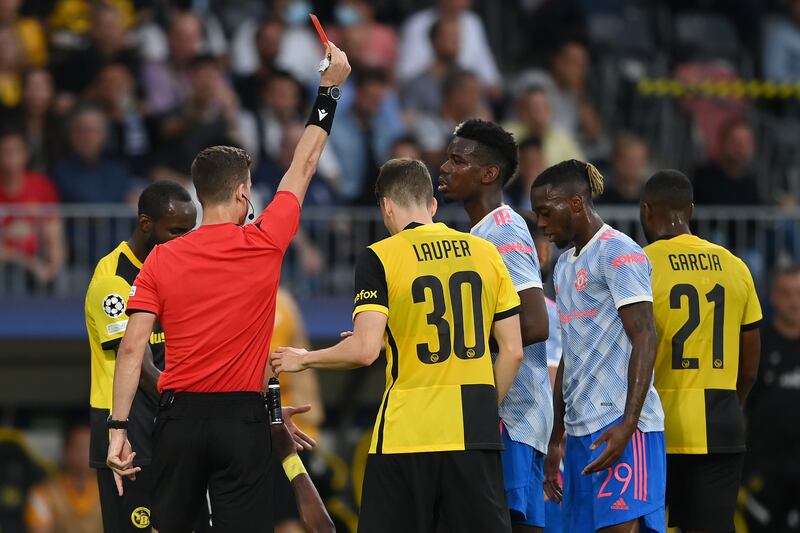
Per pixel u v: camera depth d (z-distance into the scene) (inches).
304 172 767.7
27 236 1428.4
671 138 1905.8
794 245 1549.0
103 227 1450.5
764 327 1338.6
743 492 1353.3
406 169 775.7
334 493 1403.8
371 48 1833.2
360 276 751.1
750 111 1909.4
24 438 1466.5
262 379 743.7
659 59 2009.1
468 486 737.6
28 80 1567.4
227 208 749.9
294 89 1657.2
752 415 1334.9
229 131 1557.6
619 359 806.5
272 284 743.1
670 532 1401.3
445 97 1713.8
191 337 728.3
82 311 1419.8
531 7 2027.6
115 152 1576.0
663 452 816.9
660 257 858.8
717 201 1615.4
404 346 748.0
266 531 738.8
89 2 1756.9
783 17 2064.5
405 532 742.5
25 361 1470.2
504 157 828.0
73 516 1418.6
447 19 1815.9
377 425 749.9
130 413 853.2
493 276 762.2
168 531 737.6
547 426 832.9
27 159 1537.9
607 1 2042.3
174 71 1684.3
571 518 826.2
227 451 728.3
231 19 1829.5
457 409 740.7
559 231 823.1
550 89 1839.3
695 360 850.1
